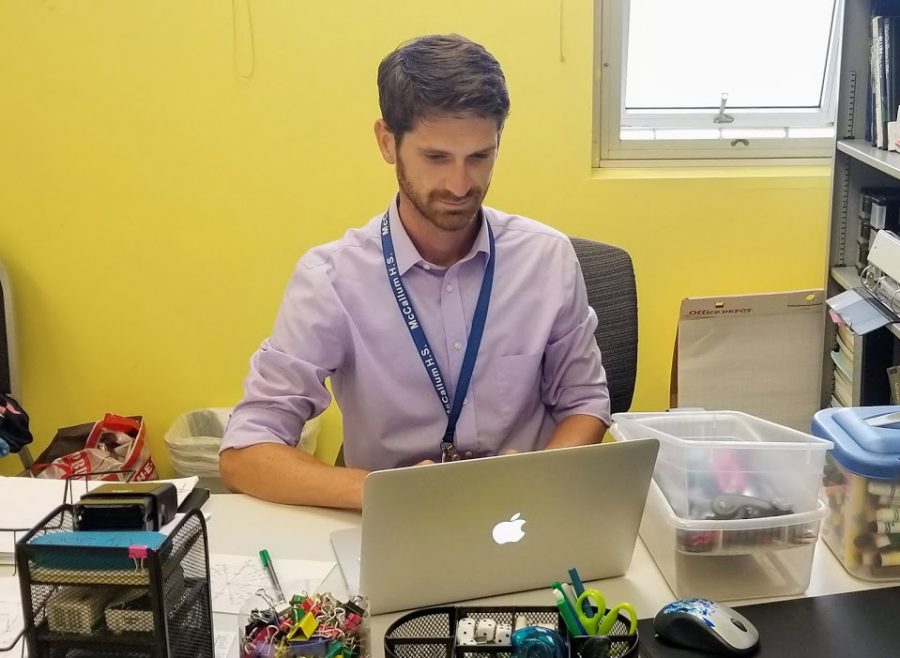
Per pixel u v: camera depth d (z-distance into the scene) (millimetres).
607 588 1168
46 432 2752
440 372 1544
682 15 2650
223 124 2520
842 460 1167
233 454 1456
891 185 2320
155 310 2672
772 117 2758
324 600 987
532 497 1076
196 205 2582
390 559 1067
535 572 1147
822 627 1061
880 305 2068
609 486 1102
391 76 1344
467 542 1087
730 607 1107
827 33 2684
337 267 1556
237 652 1027
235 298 2662
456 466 1020
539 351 1579
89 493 912
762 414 2594
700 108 2760
